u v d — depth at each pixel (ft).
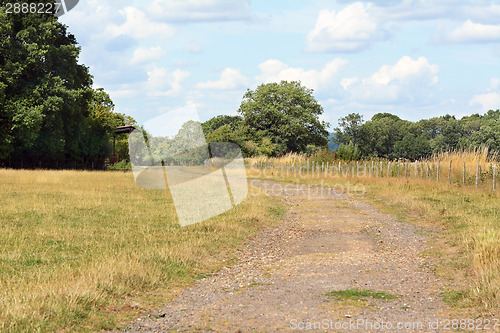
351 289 27.35
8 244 37.11
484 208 54.80
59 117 145.79
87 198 65.72
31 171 115.24
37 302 21.81
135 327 20.76
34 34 137.80
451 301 24.68
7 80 130.21
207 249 37.45
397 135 445.78
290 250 39.60
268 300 25.08
